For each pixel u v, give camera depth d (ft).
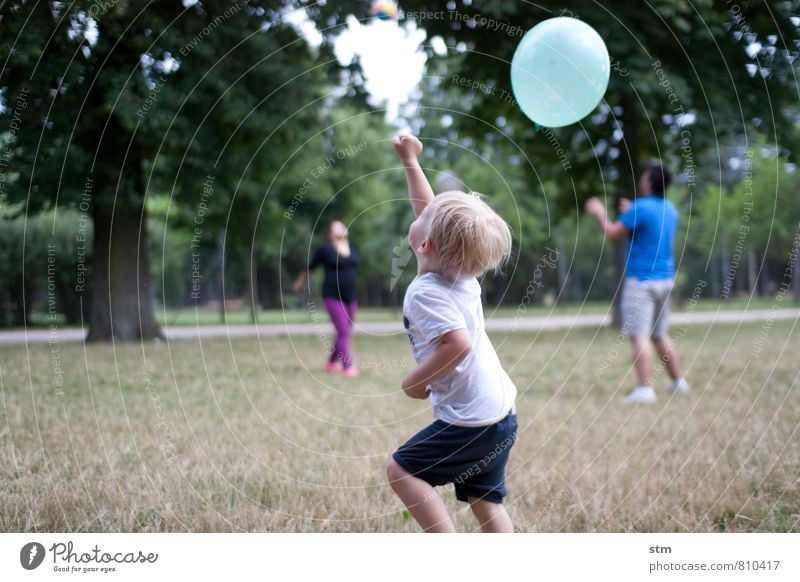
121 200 29.96
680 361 23.70
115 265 34.04
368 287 99.04
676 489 9.39
